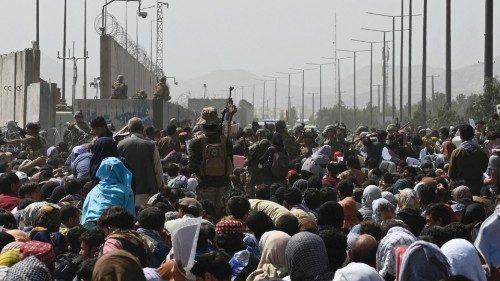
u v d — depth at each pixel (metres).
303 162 25.62
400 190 18.70
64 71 81.12
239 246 12.73
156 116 44.62
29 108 44.88
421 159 28.88
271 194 19.36
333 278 10.61
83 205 15.12
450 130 41.66
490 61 47.91
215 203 18.06
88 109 44.41
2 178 17.23
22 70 46.56
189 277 10.67
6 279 9.22
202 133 18.44
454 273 10.39
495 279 11.86
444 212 14.37
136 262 8.20
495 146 25.66
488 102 47.19
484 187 20.98
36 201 16.67
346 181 18.19
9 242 12.22
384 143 30.11
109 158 15.09
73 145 31.75
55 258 12.22
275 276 12.07
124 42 66.94
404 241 11.45
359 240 11.53
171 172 21.52
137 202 17.62
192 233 10.72
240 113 105.31
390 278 11.42
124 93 46.59
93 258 11.23
